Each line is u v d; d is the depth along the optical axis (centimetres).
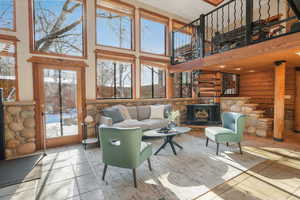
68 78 378
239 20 610
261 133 432
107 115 386
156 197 177
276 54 297
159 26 556
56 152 322
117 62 464
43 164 265
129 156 197
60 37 385
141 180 212
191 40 580
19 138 316
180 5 512
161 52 562
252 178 214
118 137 199
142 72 518
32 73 335
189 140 402
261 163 260
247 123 471
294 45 251
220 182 205
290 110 484
